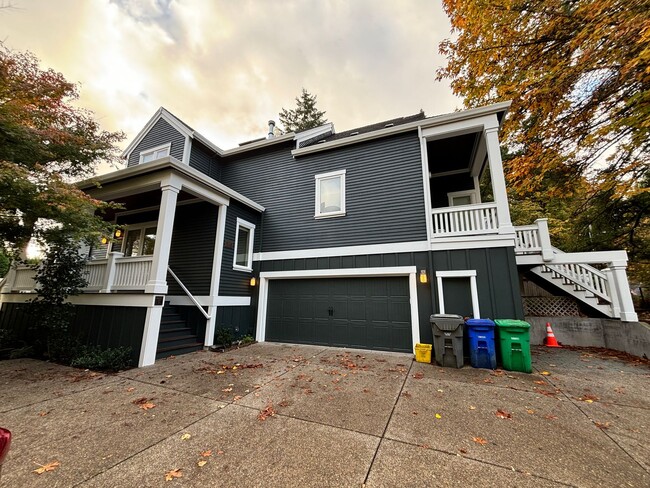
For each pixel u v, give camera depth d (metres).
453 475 2.21
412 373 5.02
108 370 5.14
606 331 7.03
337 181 8.54
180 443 2.67
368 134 8.09
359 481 2.14
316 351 6.86
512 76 7.80
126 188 6.81
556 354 6.36
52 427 2.98
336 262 7.88
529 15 6.77
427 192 7.20
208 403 3.66
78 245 6.62
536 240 7.60
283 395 3.95
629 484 2.11
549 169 8.28
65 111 5.79
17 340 7.00
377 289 7.33
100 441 2.70
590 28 5.84
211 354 6.48
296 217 8.88
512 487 2.07
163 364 5.57
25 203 5.22
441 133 7.29
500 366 5.43
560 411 3.42
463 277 6.46
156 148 10.55
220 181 10.83
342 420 3.18
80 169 6.45
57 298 6.18
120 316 5.96
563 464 2.36
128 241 9.71
